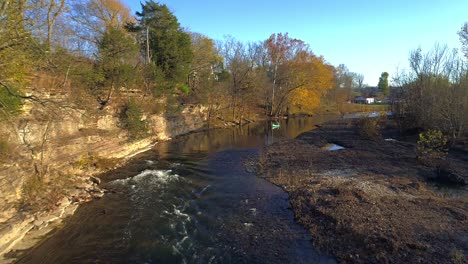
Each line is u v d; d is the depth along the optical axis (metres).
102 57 22.75
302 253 9.34
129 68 24.48
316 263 8.78
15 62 10.60
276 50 56.66
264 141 32.19
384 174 16.84
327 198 13.12
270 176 18.00
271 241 10.15
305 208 12.59
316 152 24.16
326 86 59.88
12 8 9.90
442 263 8.07
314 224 11.12
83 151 18.97
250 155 24.69
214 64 54.25
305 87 57.50
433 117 27.02
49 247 9.89
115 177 17.91
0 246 9.45
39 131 15.34
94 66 22.78
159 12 34.72
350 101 95.81
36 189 13.00
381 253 8.72
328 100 76.12
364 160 20.30
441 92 27.55
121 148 23.66
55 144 16.34
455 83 27.25
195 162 22.20
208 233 10.85
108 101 23.50
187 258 9.27
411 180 15.67
